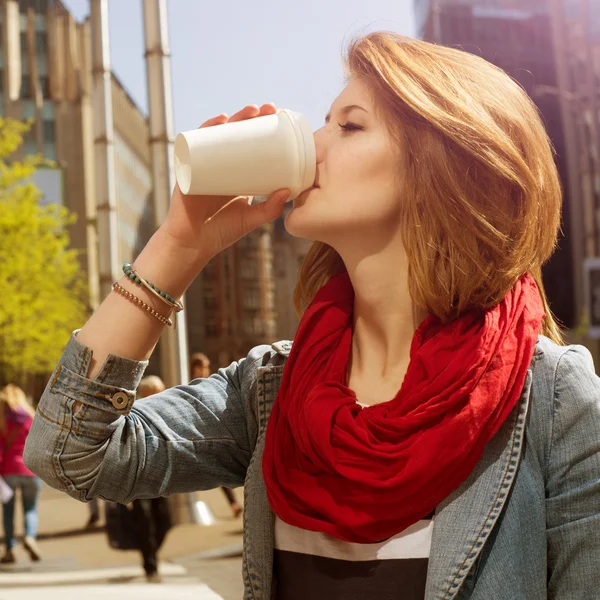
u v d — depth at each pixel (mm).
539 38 38281
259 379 1197
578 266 37906
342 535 1000
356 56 1095
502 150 1017
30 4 56531
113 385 1127
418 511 987
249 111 1119
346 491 1002
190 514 10805
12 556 8359
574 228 39031
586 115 39656
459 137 1005
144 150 69500
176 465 1189
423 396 989
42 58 55938
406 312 1097
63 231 29688
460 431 957
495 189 1023
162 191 11070
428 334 1065
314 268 1263
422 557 1010
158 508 7207
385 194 1040
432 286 1022
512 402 999
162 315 1140
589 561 995
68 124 55219
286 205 1196
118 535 7246
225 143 1041
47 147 54875
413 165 1023
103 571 7645
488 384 981
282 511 1037
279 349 1244
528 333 1025
